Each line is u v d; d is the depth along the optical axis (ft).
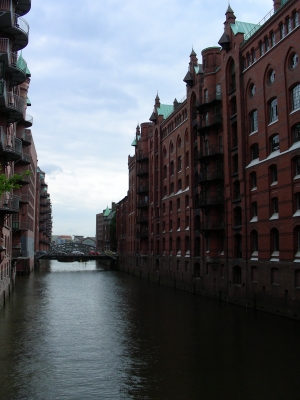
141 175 231.30
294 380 53.01
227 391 49.62
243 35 121.19
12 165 128.47
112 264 323.57
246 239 113.29
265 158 105.40
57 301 127.34
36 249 326.44
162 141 200.64
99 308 113.50
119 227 326.44
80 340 75.92
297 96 94.27
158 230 202.69
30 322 92.53
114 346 71.36
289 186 94.38
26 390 50.42
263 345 70.08
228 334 78.64
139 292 152.97
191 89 155.12
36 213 330.54
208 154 134.92
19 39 98.78
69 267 340.39
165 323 90.94
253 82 112.88
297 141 94.12
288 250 93.81
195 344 71.92
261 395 48.26
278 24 100.94
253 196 111.65
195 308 111.45
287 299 93.50
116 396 48.42
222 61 130.62
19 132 149.07
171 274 177.17
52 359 63.62
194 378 54.39
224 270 126.52
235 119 122.83
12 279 160.45
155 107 211.41
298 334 77.25
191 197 154.40
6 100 92.02
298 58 92.89
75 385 52.19
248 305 111.04
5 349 69.31
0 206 89.92
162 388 50.90
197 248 151.84
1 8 89.45
